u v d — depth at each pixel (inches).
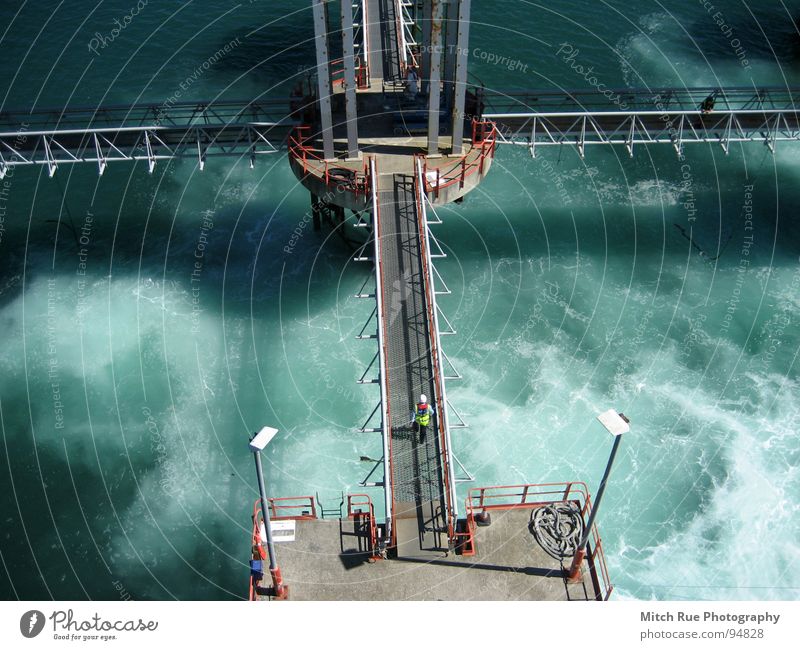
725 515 1627.7
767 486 1676.9
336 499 1654.8
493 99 2598.4
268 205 2313.0
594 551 1207.6
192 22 2952.8
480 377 1886.1
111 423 1804.9
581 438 1765.5
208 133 1951.3
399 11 2215.8
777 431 1785.2
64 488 1688.0
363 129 1902.1
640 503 1647.4
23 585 1525.6
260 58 2795.3
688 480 1685.5
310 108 1958.7
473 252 2171.5
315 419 1808.6
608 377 1888.5
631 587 1510.8
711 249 2198.6
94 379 1888.5
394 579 1187.3
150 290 2087.8
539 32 2891.2
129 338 1973.4
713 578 1528.1
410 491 1274.6
